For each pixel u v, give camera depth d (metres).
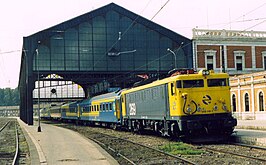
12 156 19.38
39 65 53.19
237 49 60.72
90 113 48.03
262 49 61.91
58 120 78.50
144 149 19.05
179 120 19.81
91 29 54.91
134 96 28.41
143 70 56.34
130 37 56.22
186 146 18.69
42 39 53.31
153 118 24.16
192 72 21.05
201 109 19.98
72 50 54.19
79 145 21.97
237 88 47.56
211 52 59.41
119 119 34.09
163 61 57.25
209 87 20.25
